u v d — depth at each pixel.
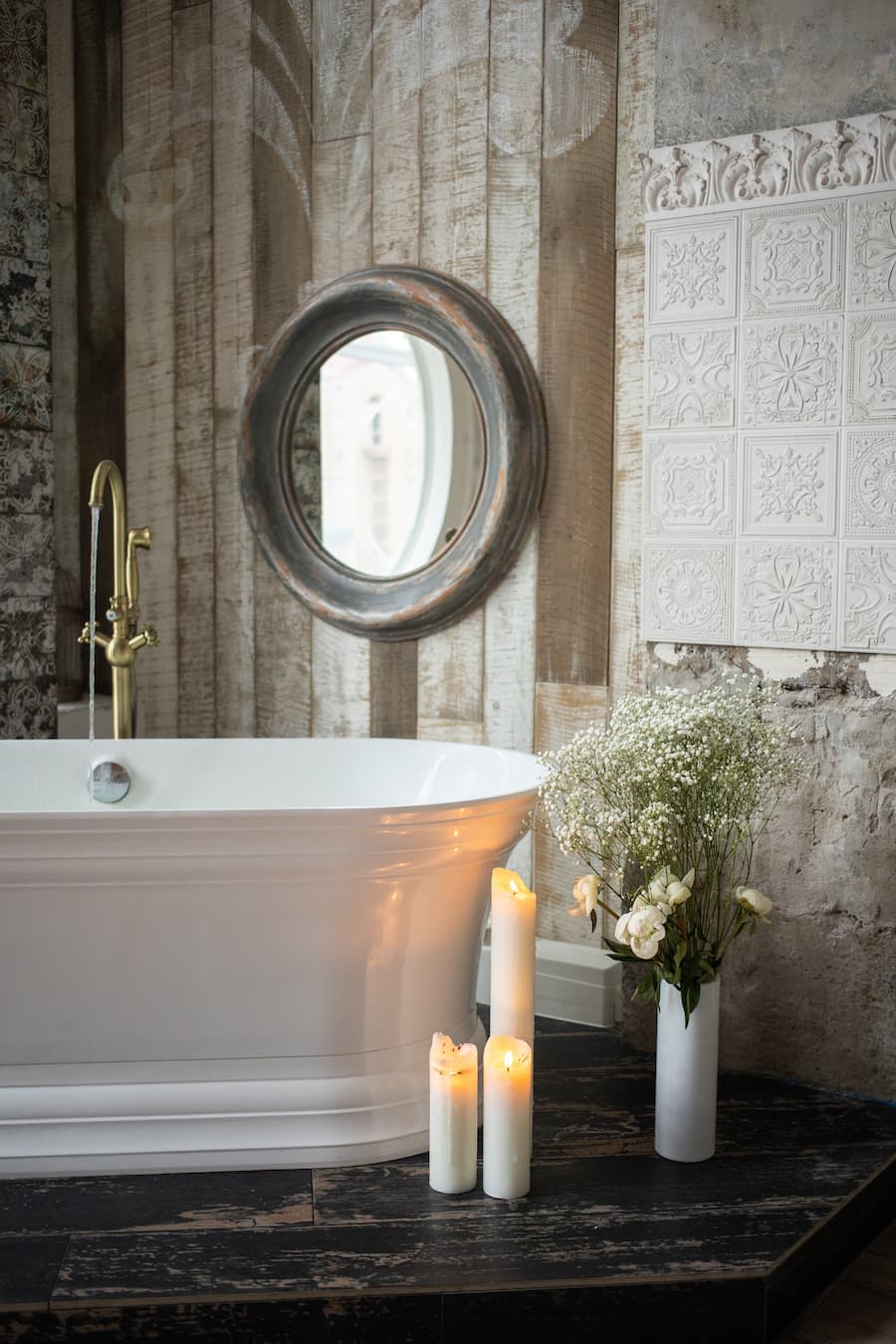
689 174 2.67
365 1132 2.36
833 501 2.57
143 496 3.65
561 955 3.06
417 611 3.18
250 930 2.31
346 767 3.06
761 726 2.38
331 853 2.25
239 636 3.56
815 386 2.58
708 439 2.70
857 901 2.61
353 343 3.29
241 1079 2.36
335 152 3.31
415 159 3.20
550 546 3.08
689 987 2.31
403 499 3.23
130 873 2.25
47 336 3.51
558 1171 2.32
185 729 3.65
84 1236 2.09
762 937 2.71
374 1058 2.40
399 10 3.19
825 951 2.65
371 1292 1.94
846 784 2.60
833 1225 2.18
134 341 3.62
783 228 2.58
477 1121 2.48
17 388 3.44
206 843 2.22
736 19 2.60
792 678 2.65
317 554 3.36
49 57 3.57
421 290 3.12
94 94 3.60
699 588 2.73
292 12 3.34
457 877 2.40
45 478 3.52
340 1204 2.20
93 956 2.31
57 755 3.04
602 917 3.05
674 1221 2.14
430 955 2.43
